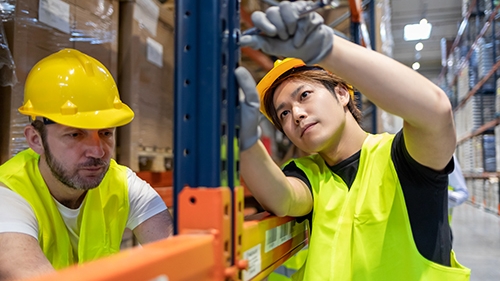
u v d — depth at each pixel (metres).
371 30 3.37
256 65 4.01
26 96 1.30
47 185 1.33
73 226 1.38
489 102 6.91
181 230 0.65
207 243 0.59
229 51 0.71
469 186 9.20
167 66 2.55
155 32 2.38
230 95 0.71
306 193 1.09
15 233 1.10
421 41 12.17
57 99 1.25
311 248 1.07
